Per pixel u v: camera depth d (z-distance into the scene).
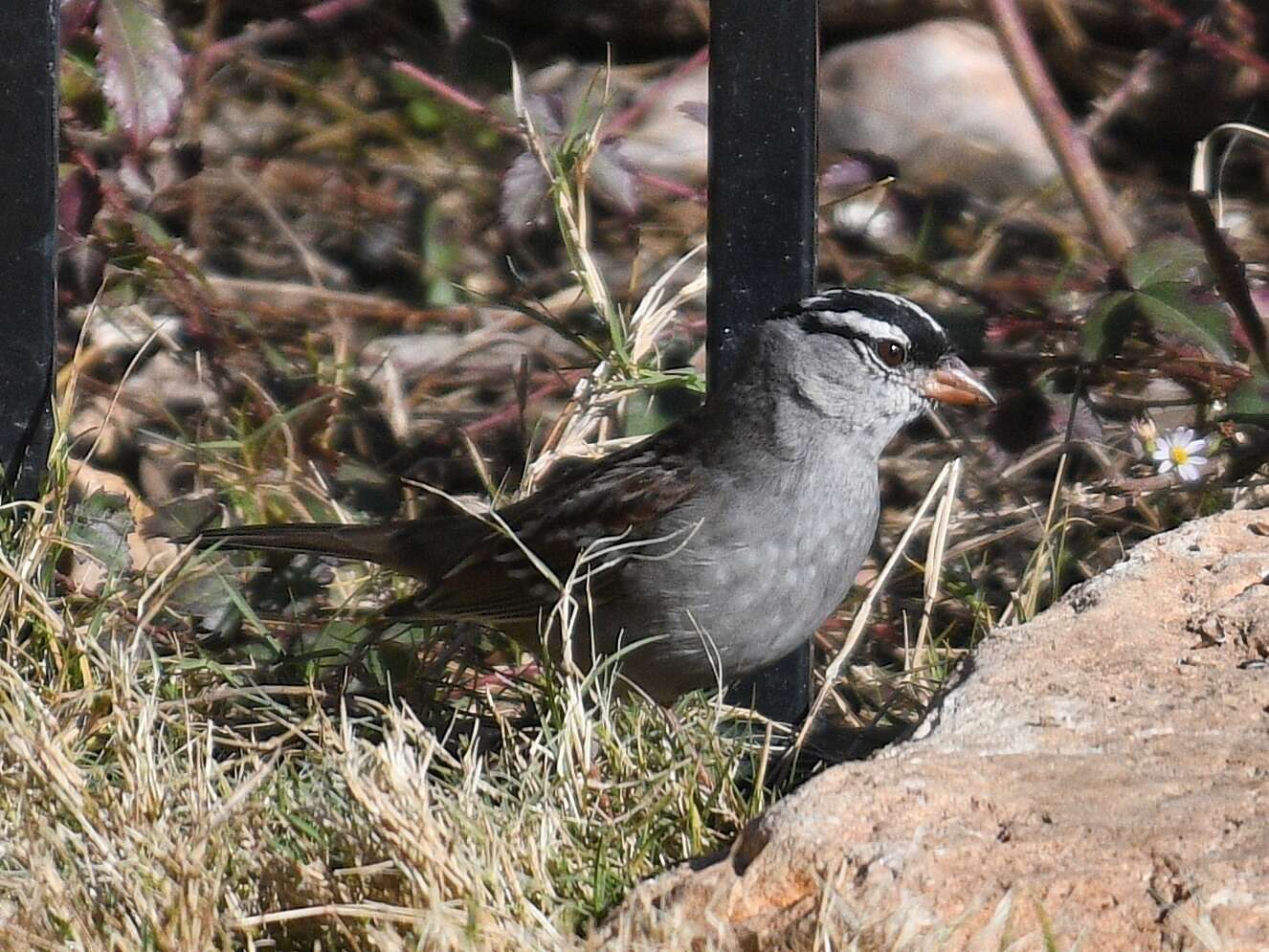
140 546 8.23
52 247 6.79
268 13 12.23
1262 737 4.95
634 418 8.79
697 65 11.91
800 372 6.84
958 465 7.68
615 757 5.84
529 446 8.85
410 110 11.92
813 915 4.31
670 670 7.07
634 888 4.73
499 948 4.47
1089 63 12.65
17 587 6.51
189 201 11.09
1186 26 11.47
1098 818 4.53
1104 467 8.94
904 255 9.12
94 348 9.41
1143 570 6.01
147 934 4.68
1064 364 8.52
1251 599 5.65
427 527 7.75
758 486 6.89
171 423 9.27
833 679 6.85
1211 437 8.67
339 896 4.86
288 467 8.88
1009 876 4.34
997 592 8.21
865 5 12.62
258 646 7.54
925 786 4.68
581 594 7.11
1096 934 4.18
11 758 5.62
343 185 11.52
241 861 5.11
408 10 12.71
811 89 6.68
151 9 8.02
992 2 9.88
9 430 6.93
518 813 5.38
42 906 4.81
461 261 11.16
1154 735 5.00
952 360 7.12
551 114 9.59
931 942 4.15
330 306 10.65
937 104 12.09
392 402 9.68
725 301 6.95
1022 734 5.06
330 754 5.64
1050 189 11.36
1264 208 11.78
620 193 9.33
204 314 9.76
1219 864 4.29
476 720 6.69
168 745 5.97
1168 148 12.40
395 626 7.80
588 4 12.73
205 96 11.73
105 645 6.91
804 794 4.68
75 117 9.17
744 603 6.92
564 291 10.65
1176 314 7.89
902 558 8.26
